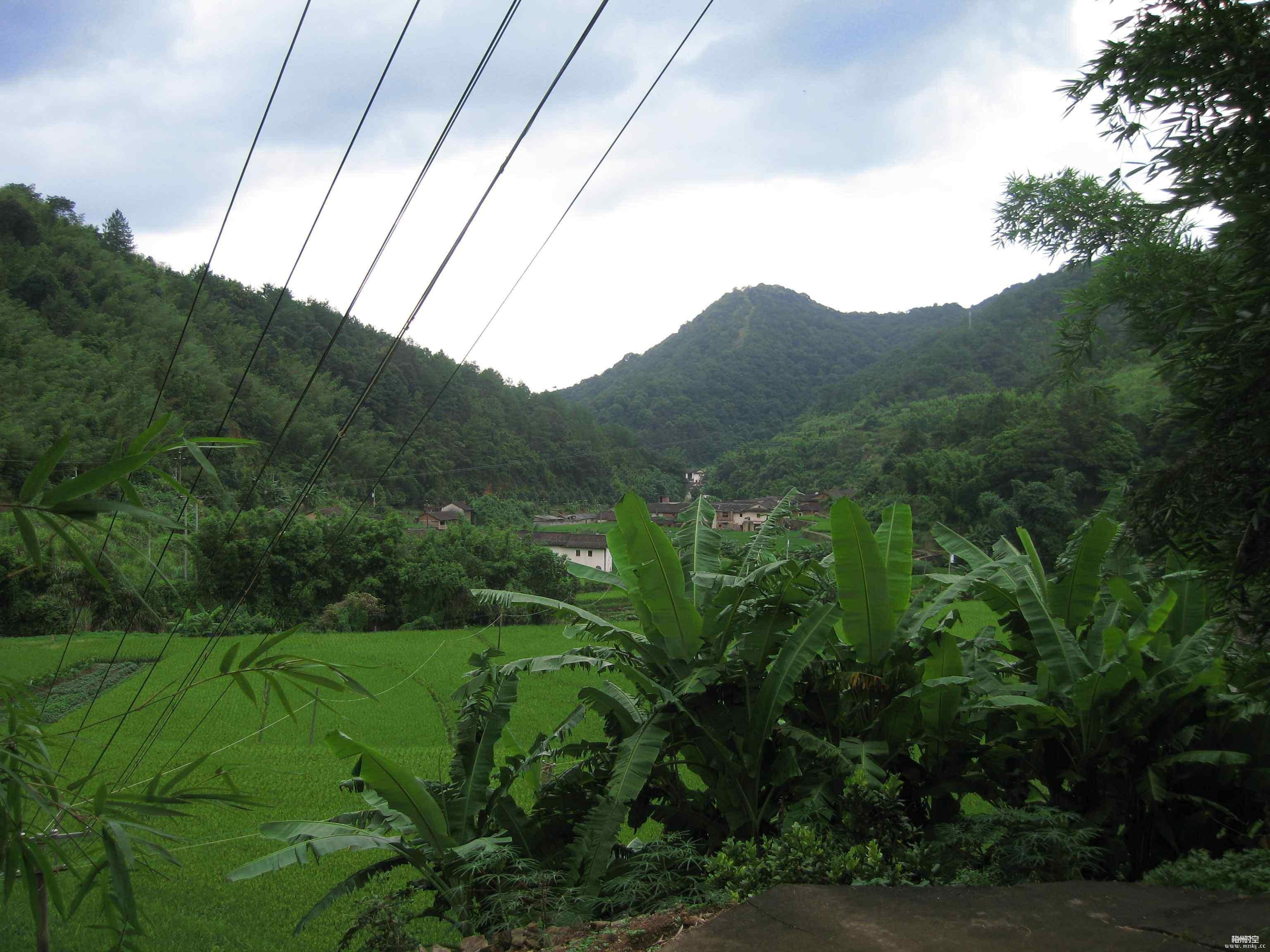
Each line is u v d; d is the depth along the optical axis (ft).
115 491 11.89
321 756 58.54
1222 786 23.29
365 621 130.00
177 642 106.63
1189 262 16.37
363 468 217.36
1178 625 26.81
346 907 32.30
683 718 24.12
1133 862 23.18
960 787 24.43
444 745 62.80
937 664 24.88
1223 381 12.56
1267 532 12.64
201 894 33.68
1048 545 101.81
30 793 10.89
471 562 142.92
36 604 100.22
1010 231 23.80
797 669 23.22
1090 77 14.37
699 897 18.22
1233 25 12.56
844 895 14.23
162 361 170.81
